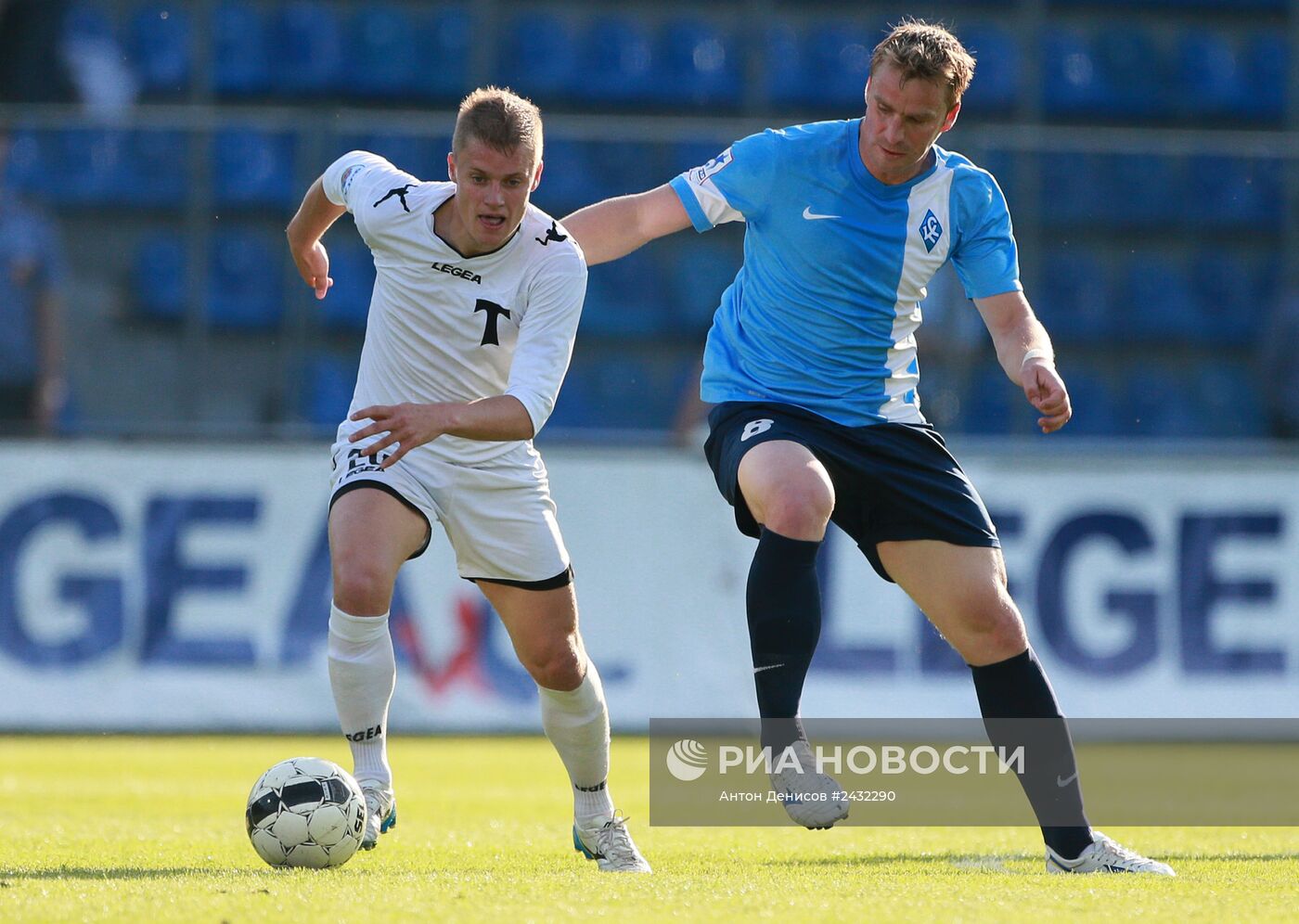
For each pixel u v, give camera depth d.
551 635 14.77
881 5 51.31
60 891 12.19
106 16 50.53
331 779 14.37
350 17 51.34
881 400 15.18
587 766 14.98
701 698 36.12
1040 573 36.91
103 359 37.16
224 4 51.03
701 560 36.47
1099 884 13.38
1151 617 36.94
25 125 37.59
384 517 14.74
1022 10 50.56
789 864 15.66
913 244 15.04
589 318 38.28
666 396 38.19
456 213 14.45
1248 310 39.38
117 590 35.28
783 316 15.27
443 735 35.22
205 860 15.16
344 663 15.00
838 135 15.16
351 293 38.28
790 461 14.31
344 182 15.50
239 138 37.91
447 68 51.16
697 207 15.43
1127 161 39.25
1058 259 39.22
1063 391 14.62
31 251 37.12
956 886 13.16
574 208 39.38
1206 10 52.06
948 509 14.66
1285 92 51.69
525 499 14.82
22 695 34.81
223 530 35.69
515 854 16.17
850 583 35.91
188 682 35.22
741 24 51.22
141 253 37.44
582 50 51.03
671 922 10.90
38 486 35.44
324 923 10.66
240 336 37.56
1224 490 37.31
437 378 15.01
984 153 39.09
